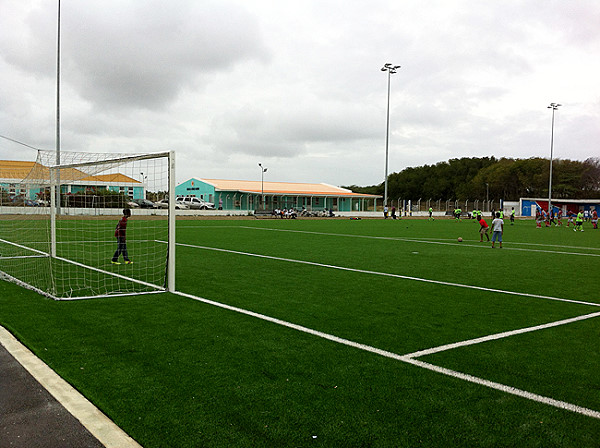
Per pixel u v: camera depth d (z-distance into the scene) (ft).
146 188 29.73
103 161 28.91
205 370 13.74
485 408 11.53
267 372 13.67
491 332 18.48
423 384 12.98
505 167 300.81
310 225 108.27
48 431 10.10
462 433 10.24
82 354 14.98
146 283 28.30
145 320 19.36
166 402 11.53
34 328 17.85
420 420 10.82
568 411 11.45
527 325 19.67
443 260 42.73
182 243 56.29
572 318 21.02
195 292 25.63
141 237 64.39
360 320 20.01
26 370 13.61
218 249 49.49
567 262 42.50
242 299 23.91
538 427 10.60
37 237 59.88
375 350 15.93
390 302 23.85
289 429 10.28
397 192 360.89
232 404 11.49
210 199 178.70
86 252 45.11
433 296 25.64
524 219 197.16
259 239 63.87
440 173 352.90
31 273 31.76
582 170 279.08
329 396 12.05
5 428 10.22
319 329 18.44
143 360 14.51
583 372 14.12
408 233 82.94
